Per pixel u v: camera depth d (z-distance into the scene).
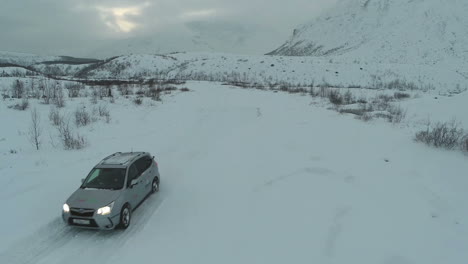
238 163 12.87
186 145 15.91
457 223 7.66
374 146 14.21
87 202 7.50
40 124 18.17
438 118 20.42
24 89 29.27
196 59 136.75
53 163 12.47
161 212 8.75
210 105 29.41
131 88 38.00
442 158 11.82
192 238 7.33
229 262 6.38
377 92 43.47
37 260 6.53
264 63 100.94
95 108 23.25
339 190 9.77
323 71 86.06
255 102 32.06
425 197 9.02
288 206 8.84
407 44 177.62
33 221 7.98
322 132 17.50
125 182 8.20
